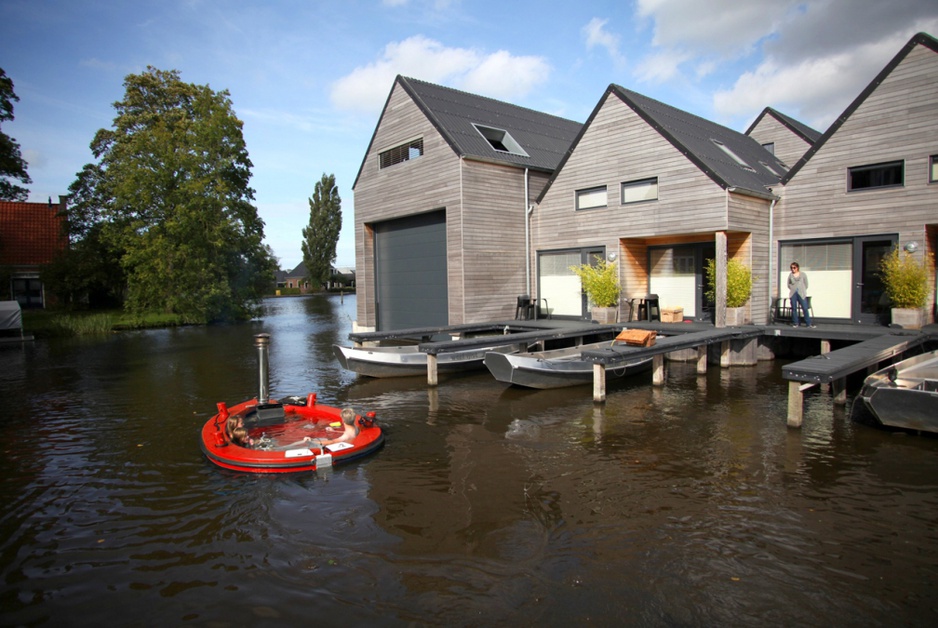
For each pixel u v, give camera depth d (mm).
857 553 4742
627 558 4711
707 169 13070
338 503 5859
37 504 6000
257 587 4375
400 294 19188
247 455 6844
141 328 27328
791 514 5465
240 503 5898
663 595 4188
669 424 8555
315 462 6773
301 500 5945
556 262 16891
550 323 15383
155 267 28922
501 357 10445
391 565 4656
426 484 6344
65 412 10062
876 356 9203
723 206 12859
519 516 5516
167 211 29328
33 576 4598
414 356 12664
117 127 30453
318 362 15906
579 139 15859
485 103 20062
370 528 5301
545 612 4000
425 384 12156
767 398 9984
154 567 4699
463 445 7734
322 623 3922
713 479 6363
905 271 11711
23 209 36031
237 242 31250
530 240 17375
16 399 11219
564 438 7980
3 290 31391
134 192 28641
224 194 30031
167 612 4078
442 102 18062
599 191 15555
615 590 4258
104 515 5695
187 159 28781
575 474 6590
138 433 8648
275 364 15555
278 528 5332
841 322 13203
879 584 4305
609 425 8586
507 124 19031
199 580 4488
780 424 8414
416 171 17266
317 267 69875
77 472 6945
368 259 20141
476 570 4559
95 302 35062
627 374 12086
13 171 24234
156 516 5641
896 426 7738
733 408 9391
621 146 14867
